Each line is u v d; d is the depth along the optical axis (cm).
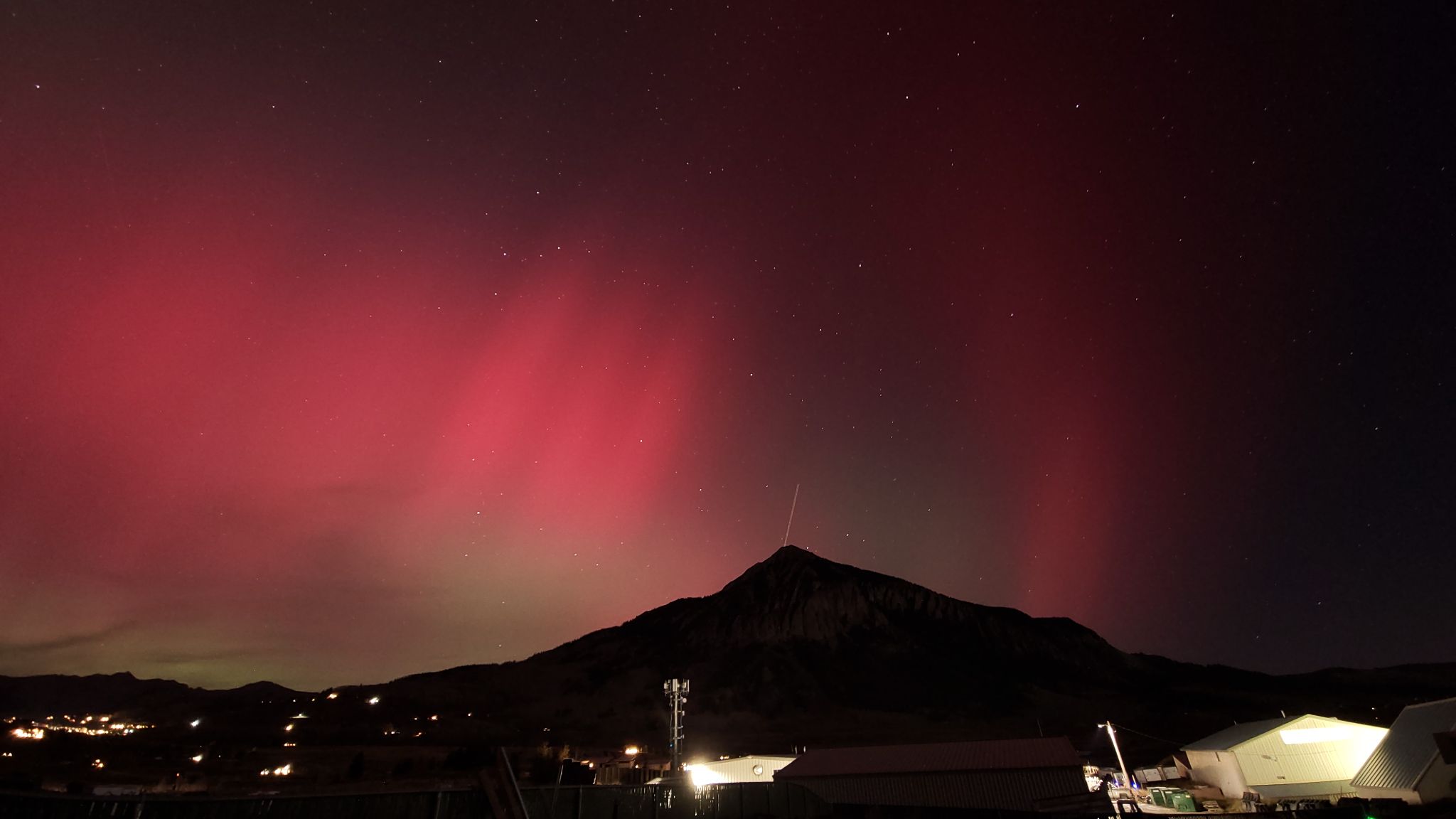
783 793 2166
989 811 2189
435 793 1061
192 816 828
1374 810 2606
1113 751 7831
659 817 1634
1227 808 3688
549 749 7200
